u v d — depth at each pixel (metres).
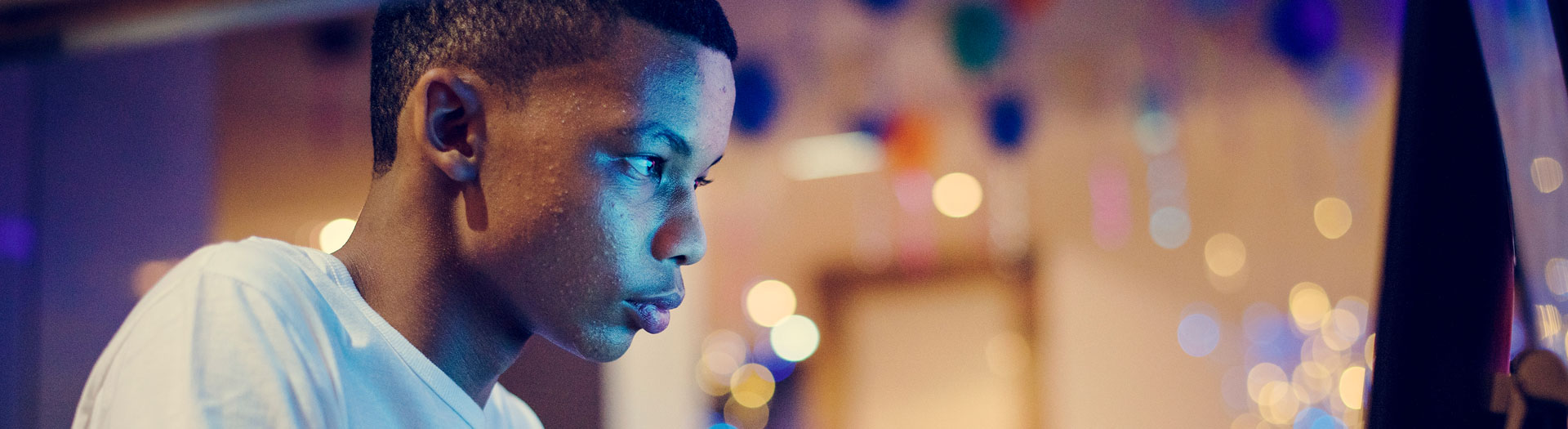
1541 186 0.73
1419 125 0.75
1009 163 5.39
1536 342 0.73
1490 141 0.73
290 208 2.76
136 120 2.13
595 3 0.69
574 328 0.71
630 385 2.66
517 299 0.71
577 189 0.69
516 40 0.69
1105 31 4.82
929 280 5.82
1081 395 5.24
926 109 5.04
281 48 2.79
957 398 5.77
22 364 1.89
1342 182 4.68
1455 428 0.72
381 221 0.72
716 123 0.73
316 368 0.62
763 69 4.68
